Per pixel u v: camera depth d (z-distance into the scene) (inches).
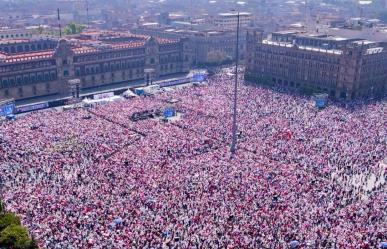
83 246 3595.0
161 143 6058.1
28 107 7839.6
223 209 4259.4
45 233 3722.9
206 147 5984.3
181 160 5487.2
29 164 5290.4
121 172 5064.0
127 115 7377.0
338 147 5999.0
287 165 5393.7
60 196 4434.1
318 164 5457.7
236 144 6087.6
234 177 4960.6
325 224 4069.9
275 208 4318.4
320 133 6520.7
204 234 3848.4
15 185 4734.3
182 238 3791.8
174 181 4835.1
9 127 6550.2
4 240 2856.8
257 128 6732.3
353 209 4372.5
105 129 6604.3
